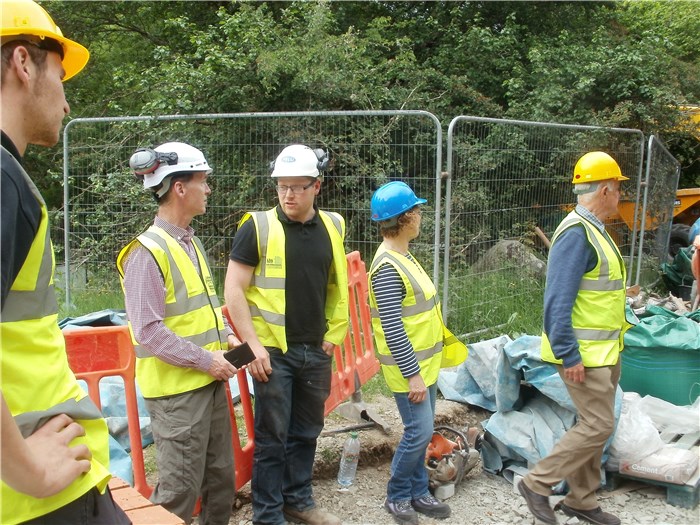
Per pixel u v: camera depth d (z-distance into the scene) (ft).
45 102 4.54
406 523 11.39
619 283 10.98
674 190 35.04
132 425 10.00
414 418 11.12
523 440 12.98
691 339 14.89
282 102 31.78
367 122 22.77
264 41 31.24
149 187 8.87
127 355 9.86
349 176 21.98
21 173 4.07
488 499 12.60
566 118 35.09
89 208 26.00
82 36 47.21
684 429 14.06
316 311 10.66
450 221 19.66
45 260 4.41
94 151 25.94
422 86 35.45
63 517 4.58
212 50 29.45
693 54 52.85
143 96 38.70
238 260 10.19
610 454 12.71
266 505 10.44
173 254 8.71
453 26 40.88
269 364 10.08
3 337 4.18
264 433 10.42
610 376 10.99
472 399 15.76
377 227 22.15
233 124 23.93
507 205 21.35
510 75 39.50
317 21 32.50
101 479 4.74
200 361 8.54
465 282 20.16
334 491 12.64
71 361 9.48
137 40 48.47
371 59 35.96
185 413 8.68
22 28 4.35
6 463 3.84
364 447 13.73
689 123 37.93
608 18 46.14
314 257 10.54
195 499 8.86
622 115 32.86
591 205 11.12
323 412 11.25
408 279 10.93
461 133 19.84
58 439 4.36
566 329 10.65
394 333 10.71
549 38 41.45
